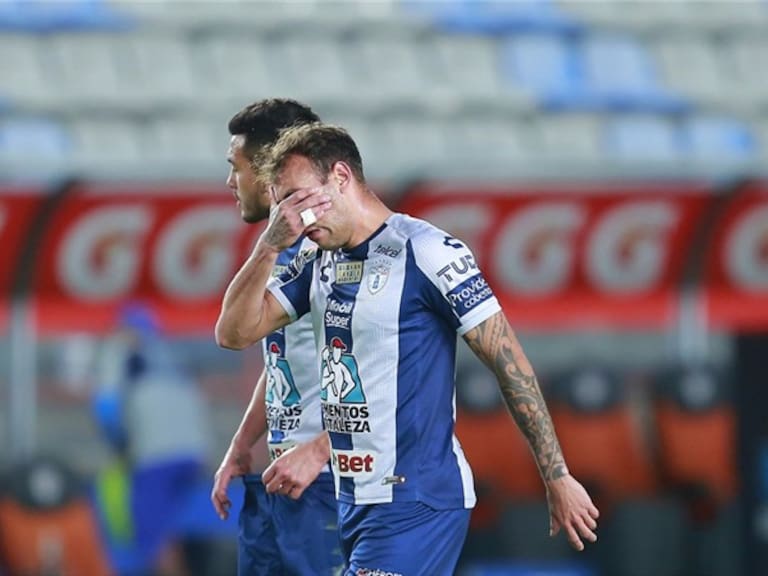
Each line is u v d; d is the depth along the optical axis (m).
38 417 32.78
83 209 29.17
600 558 29.92
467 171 28.83
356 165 12.53
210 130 45.47
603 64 51.75
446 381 12.52
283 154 12.41
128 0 48.84
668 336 36.84
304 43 49.16
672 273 31.69
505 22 51.41
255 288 12.59
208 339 33.28
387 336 12.38
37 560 27.91
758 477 27.62
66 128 43.84
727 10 54.53
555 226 30.83
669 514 30.03
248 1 49.88
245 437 15.20
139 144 44.47
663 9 53.72
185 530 29.80
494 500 29.75
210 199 29.52
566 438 30.72
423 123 46.62
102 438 32.62
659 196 30.44
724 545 29.80
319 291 12.82
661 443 30.73
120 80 46.91
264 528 14.98
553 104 48.50
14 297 30.05
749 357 27.75
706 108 50.06
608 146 48.06
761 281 31.59
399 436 12.43
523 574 29.14
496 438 30.27
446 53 50.16
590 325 33.41
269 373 14.55
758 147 49.84
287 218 12.26
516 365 12.27
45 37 46.53
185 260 30.19
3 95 44.38
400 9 51.47
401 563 12.41
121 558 29.39
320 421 14.27
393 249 12.41
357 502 12.62
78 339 32.34
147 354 29.80
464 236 30.70
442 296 12.26
